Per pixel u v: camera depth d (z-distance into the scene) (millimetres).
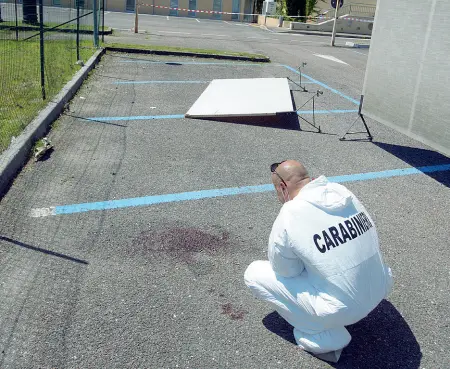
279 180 3066
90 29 14172
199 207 4918
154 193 5152
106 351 2996
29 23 12945
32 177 5285
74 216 4562
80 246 4086
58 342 3043
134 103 8484
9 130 6074
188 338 3150
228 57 13859
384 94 6457
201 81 10758
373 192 5582
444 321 3475
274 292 3008
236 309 3457
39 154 5770
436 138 5445
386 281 3018
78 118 7391
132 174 5570
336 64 14766
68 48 11430
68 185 5176
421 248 4445
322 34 28344
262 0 40750
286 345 3143
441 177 6113
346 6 33688
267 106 7863
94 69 10984
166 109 8242
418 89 5711
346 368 2990
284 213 2814
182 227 4504
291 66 13648
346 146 7074
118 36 17656
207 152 6426
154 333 3172
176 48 14406
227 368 2934
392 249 4398
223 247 4227
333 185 2957
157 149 6391
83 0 12883
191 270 3871
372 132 7789
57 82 8781
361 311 2820
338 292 2762
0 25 12438
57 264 3816
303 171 3031
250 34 24953
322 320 2854
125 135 6816
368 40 25641
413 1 5715
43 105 7273
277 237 2799
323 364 3010
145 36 18609
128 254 4023
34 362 2885
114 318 3279
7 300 3375
